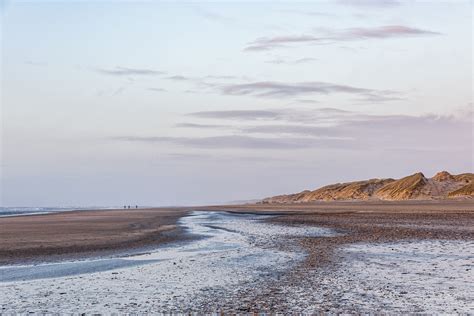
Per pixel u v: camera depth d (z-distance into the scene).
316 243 38.78
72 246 38.00
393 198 189.00
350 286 21.05
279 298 19.03
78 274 25.88
